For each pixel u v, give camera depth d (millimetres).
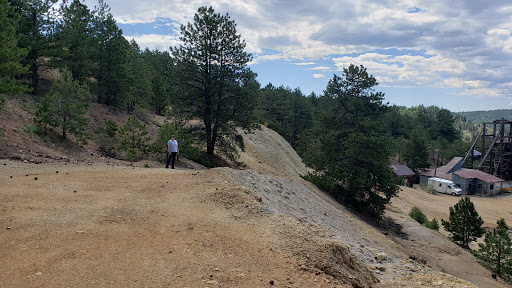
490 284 16000
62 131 21047
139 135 22281
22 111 21203
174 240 6801
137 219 7832
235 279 5457
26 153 14938
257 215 9133
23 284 4551
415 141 72375
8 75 15711
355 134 25594
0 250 5469
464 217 24578
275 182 17516
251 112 28125
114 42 33125
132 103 41062
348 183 26391
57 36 26766
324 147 27641
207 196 10375
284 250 6938
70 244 6039
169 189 10969
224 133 27906
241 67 26875
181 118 27125
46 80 34219
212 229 7707
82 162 15812
